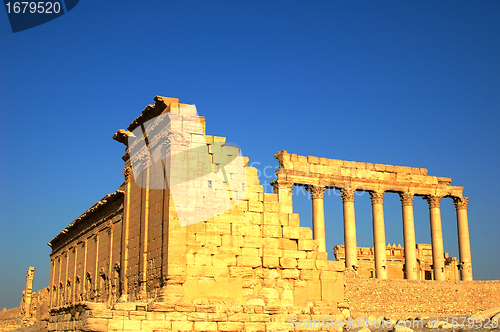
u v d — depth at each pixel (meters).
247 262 38.84
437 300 61.38
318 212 78.31
